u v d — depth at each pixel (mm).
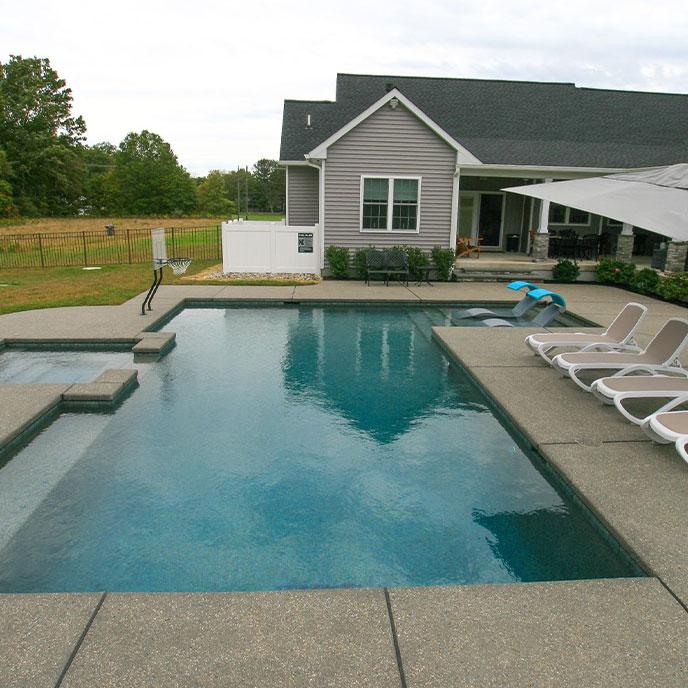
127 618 3047
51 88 65562
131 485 5082
